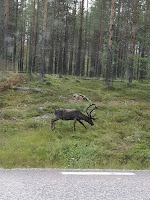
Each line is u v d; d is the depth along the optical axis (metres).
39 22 38.50
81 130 11.48
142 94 18.98
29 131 11.02
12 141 9.57
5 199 4.14
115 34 34.75
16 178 5.25
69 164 7.80
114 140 10.46
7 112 13.37
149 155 8.90
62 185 4.89
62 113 11.36
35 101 15.75
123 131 11.43
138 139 10.67
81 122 11.59
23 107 14.80
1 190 4.52
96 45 41.47
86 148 9.05
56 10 35.56
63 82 22.72
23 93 17.27
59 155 8.42
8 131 10.95
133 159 8.64
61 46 37.03
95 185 4.96
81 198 4.30
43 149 8.73
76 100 16.67
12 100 15.92
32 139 9.82
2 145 9.18
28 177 5.34
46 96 16.89
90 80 26.52
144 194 4.59
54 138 10.23
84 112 14.01
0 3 31.91
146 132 11.45
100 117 13.26
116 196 4.45
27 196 4.29
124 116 13.52
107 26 35.19
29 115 13.25
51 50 33.97
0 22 31.98
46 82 20.73
